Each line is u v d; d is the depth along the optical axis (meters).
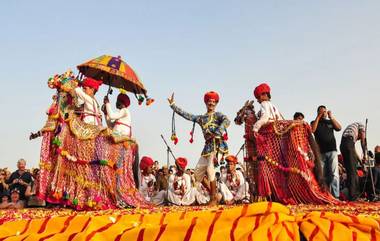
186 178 11.45
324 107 8.74
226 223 2.66
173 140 7.98
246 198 9.80
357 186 9.12
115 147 6.78
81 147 6.36
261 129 7.12
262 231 2.42
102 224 3.04
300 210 4.39
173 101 7.98
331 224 2.54
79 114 6.73
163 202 11.47
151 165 11.82
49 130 6.11
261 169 6.99
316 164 6.92
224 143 7.52
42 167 6.06
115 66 7.55
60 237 2.81
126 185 6.93
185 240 2.59
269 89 7.46
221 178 11.33
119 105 7.67
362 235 2.46
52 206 6.84
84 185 6.23
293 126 6.89
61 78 6.41
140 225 2.99
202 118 7.68
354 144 9.27
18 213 4.92
